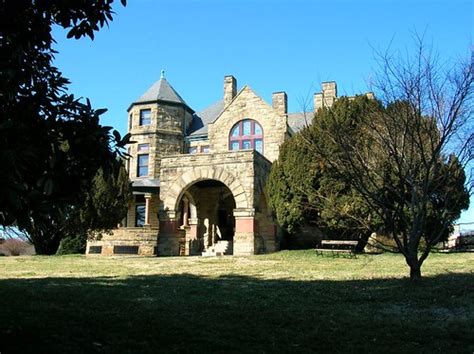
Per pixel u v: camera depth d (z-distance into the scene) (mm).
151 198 31969
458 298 9844
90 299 9766
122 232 27812
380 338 6840
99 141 5648
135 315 8156
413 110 12383
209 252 28469
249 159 24047
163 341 6531
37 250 30188
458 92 11883
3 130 4770
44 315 7996
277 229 25906
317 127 18391
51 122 5754
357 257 19812
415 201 12711
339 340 6695
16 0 5730
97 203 24766
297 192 22031
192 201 31344
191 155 25234
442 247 26609
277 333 7066
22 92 5855
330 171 19594
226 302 9633
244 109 32219
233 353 6035
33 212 4930
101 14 6055
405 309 8961
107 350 6051
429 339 6785
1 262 20312
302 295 10547
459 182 13352
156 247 26328
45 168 5344
